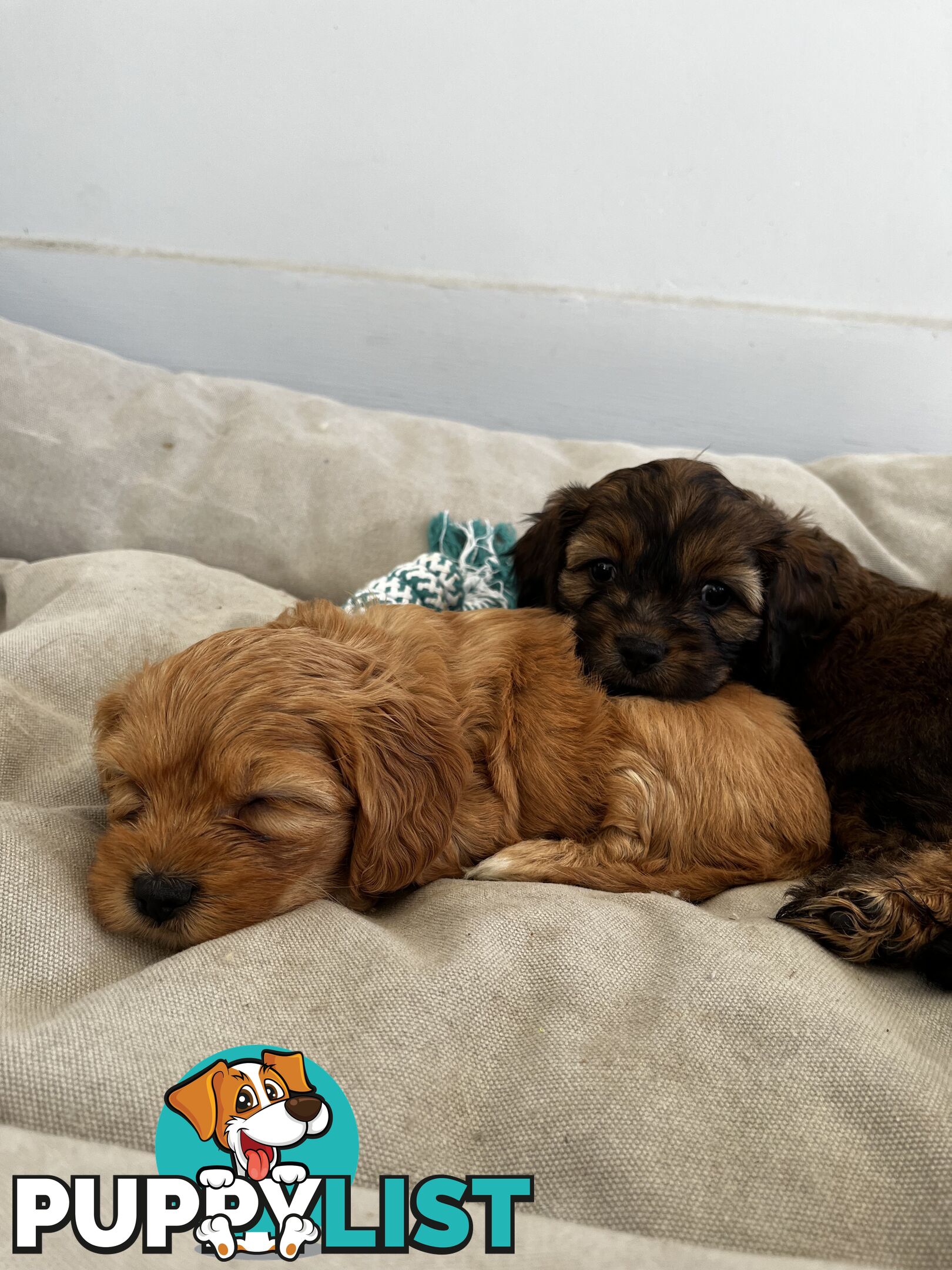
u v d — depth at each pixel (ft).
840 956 0.99
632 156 1.99
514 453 1.86
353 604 1.45
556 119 1.98
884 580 1.50
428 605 1.50
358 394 2.25
